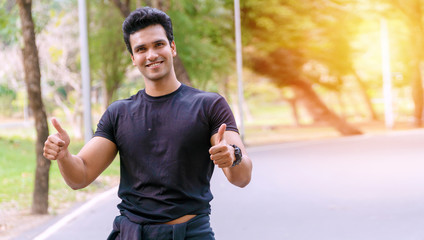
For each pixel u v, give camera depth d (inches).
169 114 101.6
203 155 102.0
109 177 490.3
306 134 1160.8
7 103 1439.5
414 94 1317.7
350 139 976.3
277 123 1537.9
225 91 1024.2
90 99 434.3
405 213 301.4
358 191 380.2
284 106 1808.6
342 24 1202.0
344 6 1155.9
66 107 1022.4
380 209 315.0
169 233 99.3
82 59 435.8
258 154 714.2
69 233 269.7
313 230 267.0
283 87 1334.9
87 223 291.6
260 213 310.0
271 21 1090.7
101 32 802.8
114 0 600.4
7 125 1339.8
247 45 1111.0
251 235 259.4
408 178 438.9
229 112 102.3
